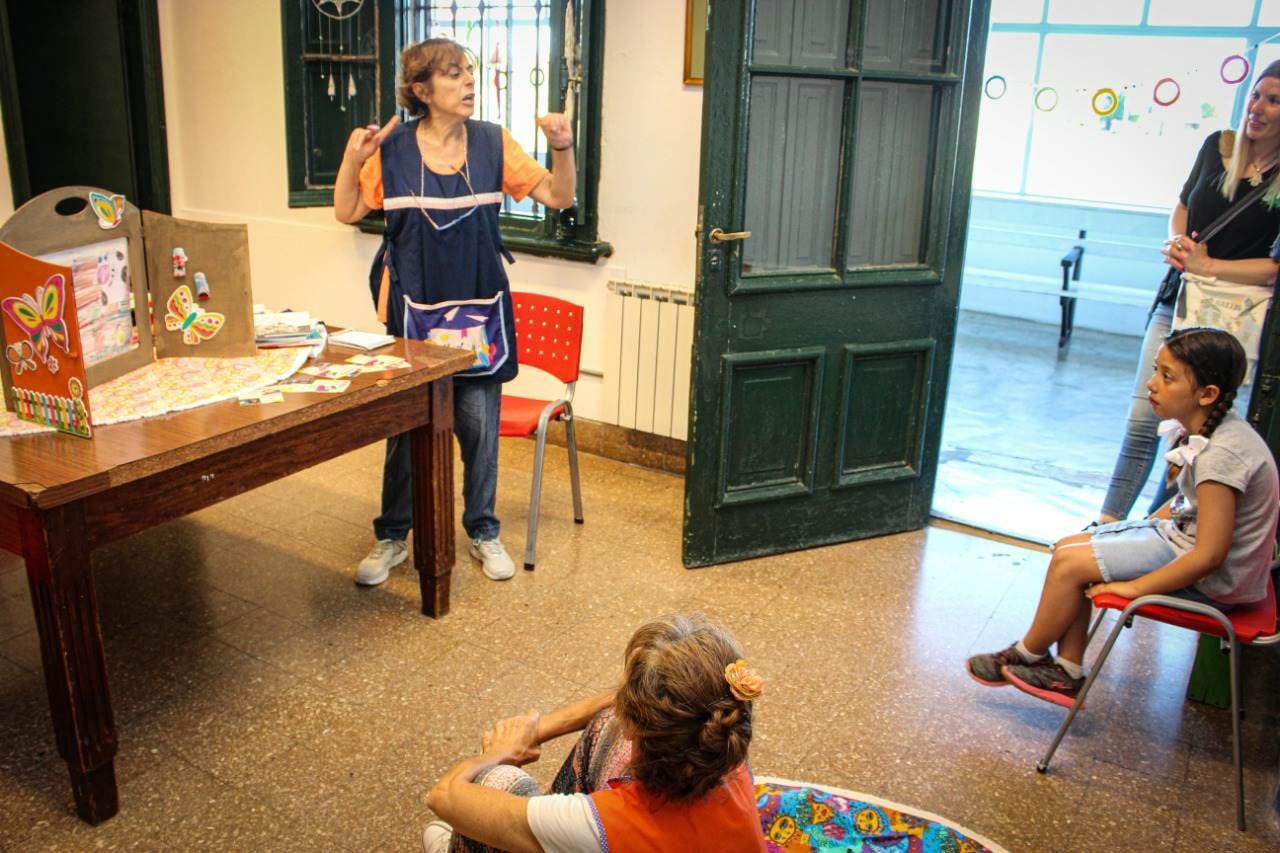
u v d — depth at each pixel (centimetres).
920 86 327
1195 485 226
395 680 268
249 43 457
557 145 292
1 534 197
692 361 314
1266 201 302
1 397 225
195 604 303
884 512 361
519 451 431
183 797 222
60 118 491
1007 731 255
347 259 463
